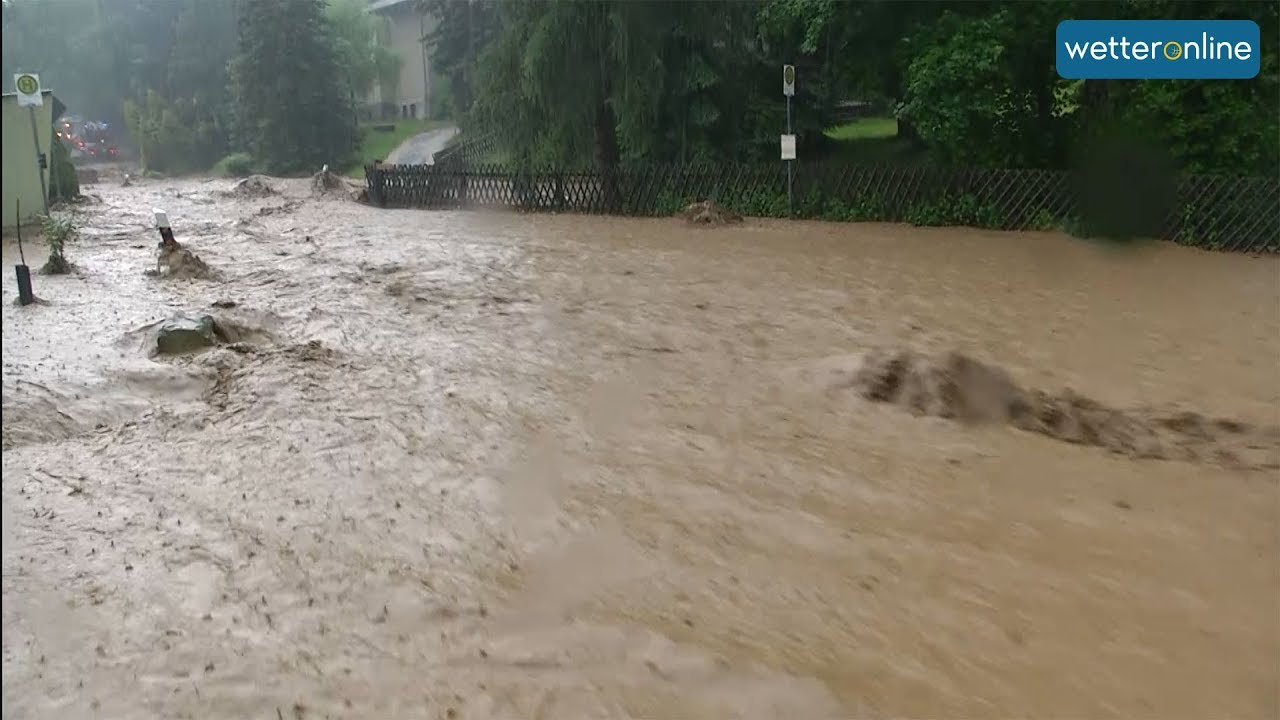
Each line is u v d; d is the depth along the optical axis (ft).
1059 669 13.01
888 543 16.90
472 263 47.88
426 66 189.16
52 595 15.02
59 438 22.54
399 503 18.61
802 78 76.64
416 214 74.69
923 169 61.00
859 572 15.80
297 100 146.41
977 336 31.94
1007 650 13.48
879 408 24.50
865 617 14.37
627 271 45.21
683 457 21.06
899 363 26.40
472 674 12.89
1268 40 51.75
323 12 160.76
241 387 26.08
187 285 41.01
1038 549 16.72
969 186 59.52
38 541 16.94
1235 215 49.11
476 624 14.15
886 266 45.91
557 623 14.17
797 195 66.18
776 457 21.08
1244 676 12.85
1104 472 20.44
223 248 53.26
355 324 33.96
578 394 25.73
